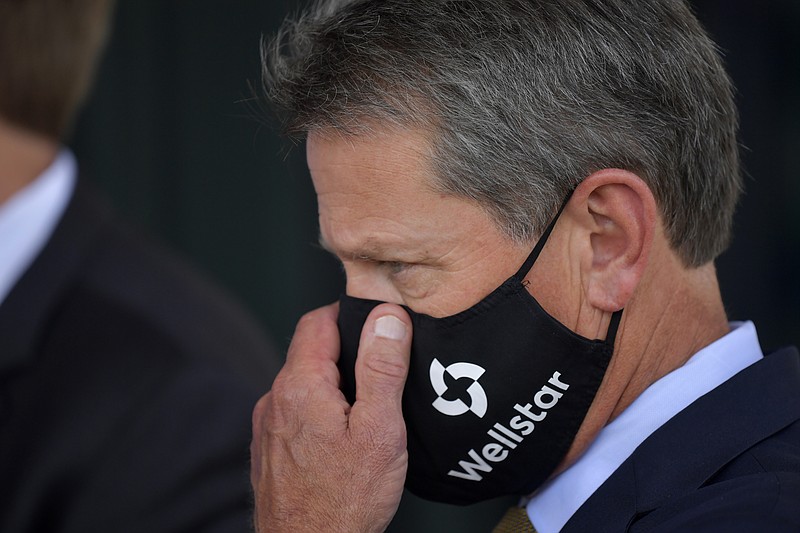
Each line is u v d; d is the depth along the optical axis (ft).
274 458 20.18
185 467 22.86
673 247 18.78
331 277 47.96
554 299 18.53
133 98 45.21
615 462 19.01
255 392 24.76
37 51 24.71
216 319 26.43
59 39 25.07
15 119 24.82
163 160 45.88
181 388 23.53
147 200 45.70
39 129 25.29
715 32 47.37
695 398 18.74
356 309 19.85
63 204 25.94
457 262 18.47
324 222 19.38
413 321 19.24
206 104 45.98
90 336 23.99
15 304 24.11
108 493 22.59
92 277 25.13
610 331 18.53
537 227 18.26
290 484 19.94
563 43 17.93
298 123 18.90
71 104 26.02
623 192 18.06
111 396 23.27
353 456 19.49
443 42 17.92
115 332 24.12
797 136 48.62
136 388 23.39
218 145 46.21
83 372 23.53
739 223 48.21
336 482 19.57
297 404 20.12
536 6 18.04
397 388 19.43
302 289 47.37
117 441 22.97
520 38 17.89
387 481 19.47
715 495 17.01
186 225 46.21
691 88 18.56
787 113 48.49
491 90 17.79
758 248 48.55
